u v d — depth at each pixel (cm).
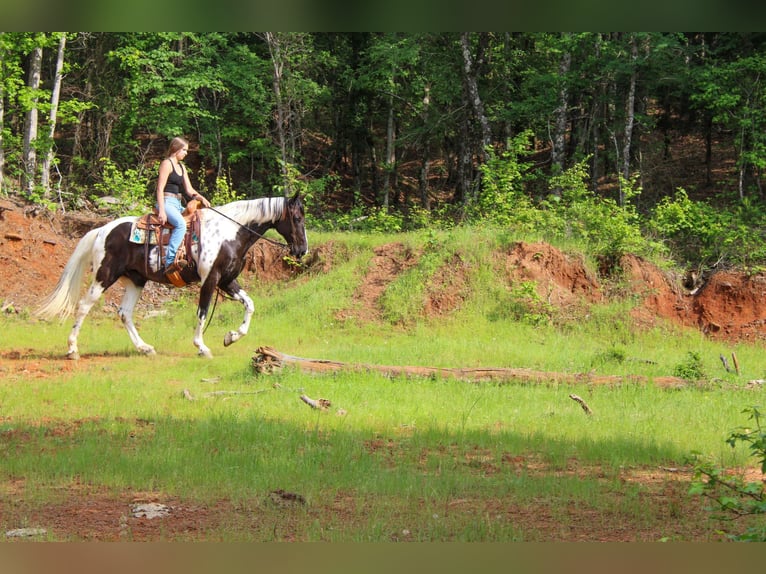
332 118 3828
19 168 2817
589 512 790
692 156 3759
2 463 902
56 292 1566
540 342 1828
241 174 3875
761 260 2219
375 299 1978
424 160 3631
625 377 1410
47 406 1201
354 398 1258
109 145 3372
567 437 1076
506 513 784
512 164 2459
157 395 1267
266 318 1945
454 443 1043
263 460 916
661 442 1045
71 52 3375
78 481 863
